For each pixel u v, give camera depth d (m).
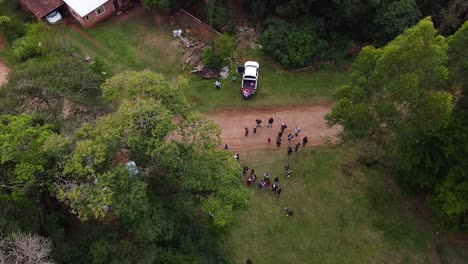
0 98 30.94
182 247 30.28
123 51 50.12
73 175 25.28
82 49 50.16
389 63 30.67
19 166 24.45
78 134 26.31
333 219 39.03
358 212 39.53
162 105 27.11
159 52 50.19
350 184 41.28
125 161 30.97
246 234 37.66
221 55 47.44
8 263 24.17
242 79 47.91
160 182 29.39
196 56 49.66
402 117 32.19
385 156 39.69
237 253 36.47
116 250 26.55
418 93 29.81
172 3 50.69
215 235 35.66
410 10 46.66
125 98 27.55
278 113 46.06
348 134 35.59
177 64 49.28
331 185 41.16
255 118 45.59
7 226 25.50
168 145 25.92
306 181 41.31
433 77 29.83
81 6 50.72
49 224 29.44
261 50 50.44
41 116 29.89
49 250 25.69
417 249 37.75
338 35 51.72
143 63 49.19
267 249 36.94
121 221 29.41
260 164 42.34
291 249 37.09
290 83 48.53
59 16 52.84
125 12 54.19
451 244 38.44
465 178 35.16
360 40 51.94
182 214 31.89
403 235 38.44
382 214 39.59
